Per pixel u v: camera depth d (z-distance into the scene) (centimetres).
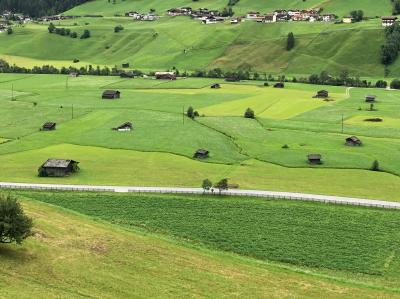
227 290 8662
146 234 11469
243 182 15350
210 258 10156
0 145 19512
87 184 15012
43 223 11019
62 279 8550
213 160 17712
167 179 15650
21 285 8169
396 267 10625
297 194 14262
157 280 8831
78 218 11875
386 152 18738
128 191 14438
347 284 9425
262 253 11131
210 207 13362
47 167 15888
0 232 9231
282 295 8625
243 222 12550
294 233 12025
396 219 12725
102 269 9075
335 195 14262
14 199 9694
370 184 15312
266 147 19412
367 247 11425
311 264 10719
